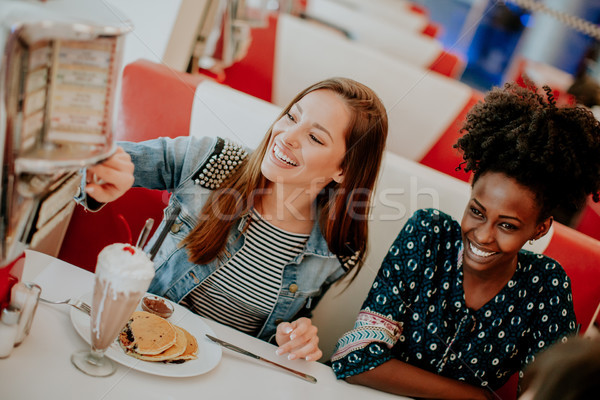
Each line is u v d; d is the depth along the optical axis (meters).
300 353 0.91
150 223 0.71
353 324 1.23
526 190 1.06
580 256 1.16
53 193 0.62
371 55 1.68
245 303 1.11
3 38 0.49
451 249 1.16
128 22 0.59
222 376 0.77
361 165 1.10
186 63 1.54
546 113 1.03
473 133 1.10
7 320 0.62
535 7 1.81
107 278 0.63
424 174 1.21
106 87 0.57
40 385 0.62
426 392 1.03
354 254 1.18
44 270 0.82
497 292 1.14
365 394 0.93
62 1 0.58
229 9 1.60
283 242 1.10
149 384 0.70
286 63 1.72
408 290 1.13
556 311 1.14
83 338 0.70
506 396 1.17
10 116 0.51
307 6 1.75
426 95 1.55
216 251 1.07
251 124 1.19
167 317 0.83
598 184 1.06
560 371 0.70
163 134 1.21
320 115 1.05
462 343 1.14
